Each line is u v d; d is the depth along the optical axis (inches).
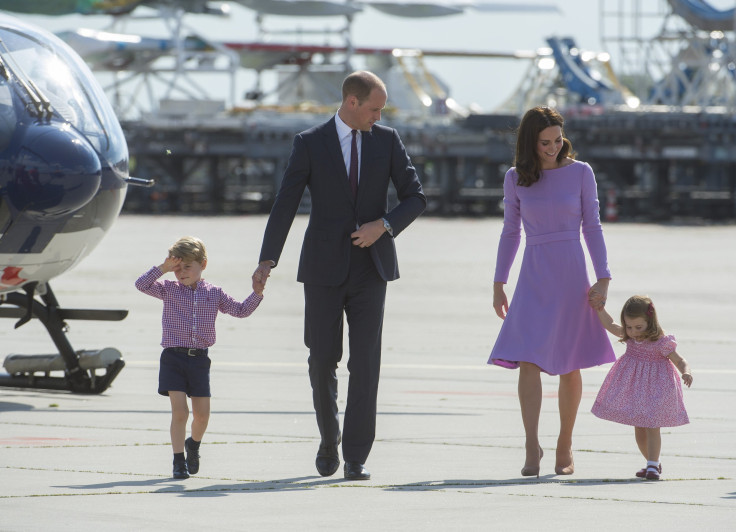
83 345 2242.9
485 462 1046.4
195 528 749.9
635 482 938.7
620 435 1211.9
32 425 1284.4
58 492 883.4
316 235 970.7
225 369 1894.7
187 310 964.6
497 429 1259.2
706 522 772.6
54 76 1469.0
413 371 1882.4
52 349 2180.1
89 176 1409.9
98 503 838.5
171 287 970.7
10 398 1555.1
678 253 6314.0
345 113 976.3
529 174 997.8
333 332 971.3
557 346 984.9
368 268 972.6
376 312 973.8
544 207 995.9
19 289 1534.2
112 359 1599.4
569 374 995.9
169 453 1087.6
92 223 1487.5
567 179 1000.9
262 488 908.0
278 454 1088.2
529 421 980.6
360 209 971.3
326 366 973.2
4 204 1368.1
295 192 970.7
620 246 7071.9
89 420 1326.3
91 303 3245.6
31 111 1396.4
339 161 968.9
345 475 954.1
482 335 2544.3
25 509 813.9
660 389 961.5
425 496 870.4
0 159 1358.3
